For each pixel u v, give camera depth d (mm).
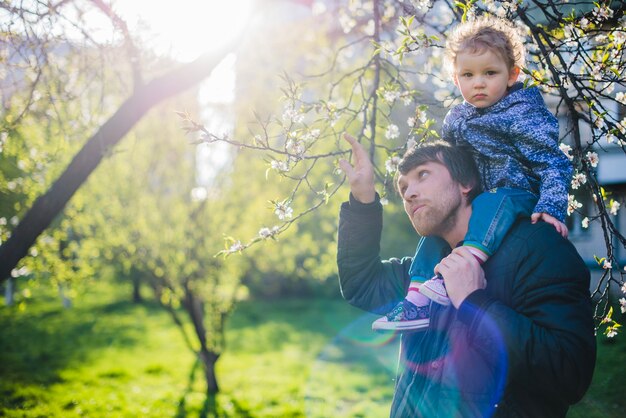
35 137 6828
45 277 8758
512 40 2057
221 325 10531
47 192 4266
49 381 10758
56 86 4551
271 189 10281
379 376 11109
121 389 10336
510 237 1790
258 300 23750
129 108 4426
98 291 24141
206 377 10344
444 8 4184
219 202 10320
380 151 6426
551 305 1661
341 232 2227
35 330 16641
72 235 9812
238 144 2521
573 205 2609
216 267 10195
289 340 15781
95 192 9789
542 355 1573
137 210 10000
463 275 1718
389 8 4992
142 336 16172
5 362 12398
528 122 1966
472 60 2014
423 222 1906
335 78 7145
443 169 1903
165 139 10156
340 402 9320
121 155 9938
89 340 15461
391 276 2268
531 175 1979
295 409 8930
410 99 3062
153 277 10109
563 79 2535
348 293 2270
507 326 1608
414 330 1934
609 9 2521
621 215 10102
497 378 1685
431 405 1778
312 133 2887
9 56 4156
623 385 6625
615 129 2479
